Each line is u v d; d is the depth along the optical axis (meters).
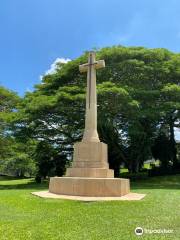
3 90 36.59
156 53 32.25
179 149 46.69
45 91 33.00
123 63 30.59
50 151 35.94
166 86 29.78
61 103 28.31
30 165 61.69
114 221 9.68
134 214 10.79
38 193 16.95
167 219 9.98
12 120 30.06
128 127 32.03
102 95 26.95
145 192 19.64
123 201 13.52
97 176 16.84
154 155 42.06
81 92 29.19
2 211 11.48
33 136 33.62
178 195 17.61
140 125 31.45
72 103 28.78
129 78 31.89
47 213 10.99
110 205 12.56
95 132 18.17
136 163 36.72
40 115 29.86
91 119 18.27
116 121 33.22
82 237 7.86
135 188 24.22
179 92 29.50
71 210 11.50
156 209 11.81
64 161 37.03
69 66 31.17
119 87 28.62
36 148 36.44
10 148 38.75
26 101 32.31
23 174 65.44
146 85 31.86
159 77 32.50
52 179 17.39
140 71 31.05
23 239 7.67
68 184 15.91
